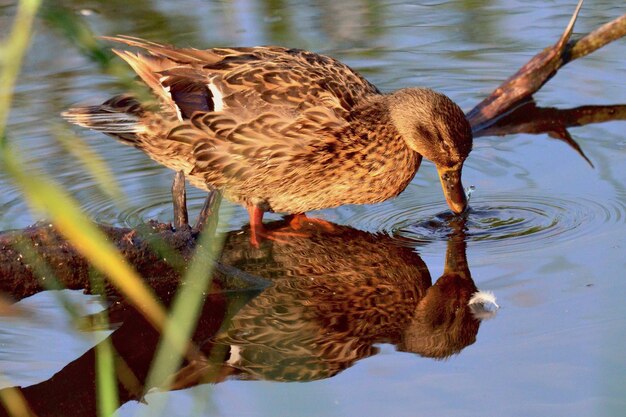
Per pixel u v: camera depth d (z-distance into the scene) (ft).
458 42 53.06
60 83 48.01
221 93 37.04
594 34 46.93
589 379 24.81
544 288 30.14
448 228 36.27
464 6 57.62
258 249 35.29
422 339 27.91
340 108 37.06
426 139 37.24
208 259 31.71
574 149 42.14
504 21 55.21
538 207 37.11
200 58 38.22
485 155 42.42
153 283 31.50
